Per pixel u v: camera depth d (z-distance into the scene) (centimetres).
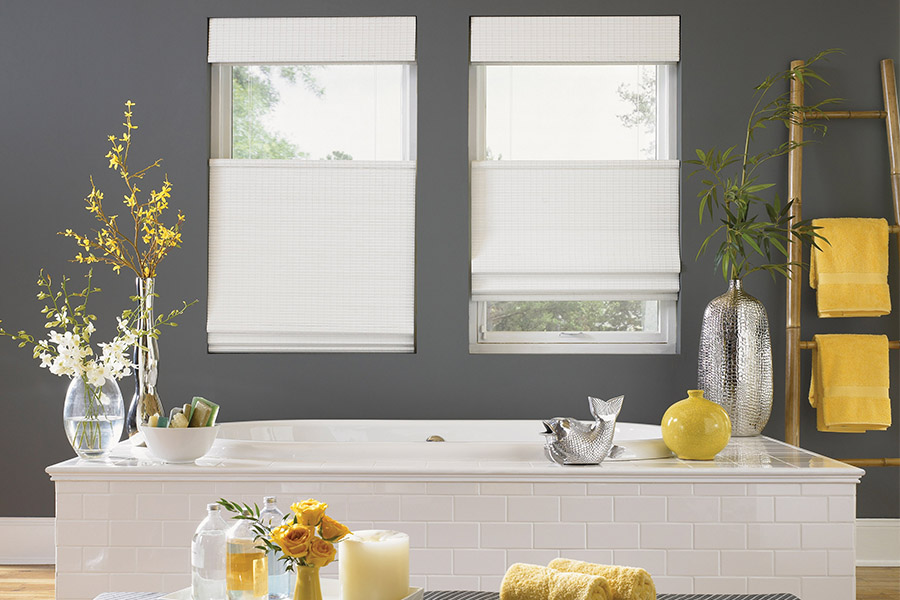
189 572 238
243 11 362
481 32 361
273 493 239
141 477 238
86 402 253
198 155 361
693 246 357
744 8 359
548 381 356
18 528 356
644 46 359
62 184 361
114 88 362
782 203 357
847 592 237
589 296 365
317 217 362
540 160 366
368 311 361
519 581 124
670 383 356
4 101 363
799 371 347
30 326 360
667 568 238
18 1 363
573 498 238
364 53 361
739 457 263
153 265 304
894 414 356
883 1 359
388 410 357
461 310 358
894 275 357
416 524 239
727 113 358
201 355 358
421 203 358
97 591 238
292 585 136
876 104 359
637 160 362
